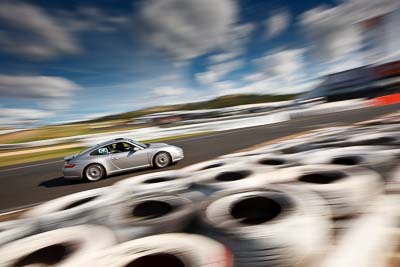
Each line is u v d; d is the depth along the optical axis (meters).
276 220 2.12
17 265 2.13
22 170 11.23
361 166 3.54
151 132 20.84
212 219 2.38
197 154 9.50
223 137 15.27
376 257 1.65
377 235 1.88
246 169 4.25
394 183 2.78
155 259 1.91
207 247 1.93
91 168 6.81
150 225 2.53
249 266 1.79
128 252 1.99
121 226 2.61
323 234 1.96
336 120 15.34
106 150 7.09
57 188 6.62
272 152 6.05
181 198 3.18
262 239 1.91
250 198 2.76
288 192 2.71
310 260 1.73
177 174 4.94
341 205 2.41
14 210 5.03
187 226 2.45
